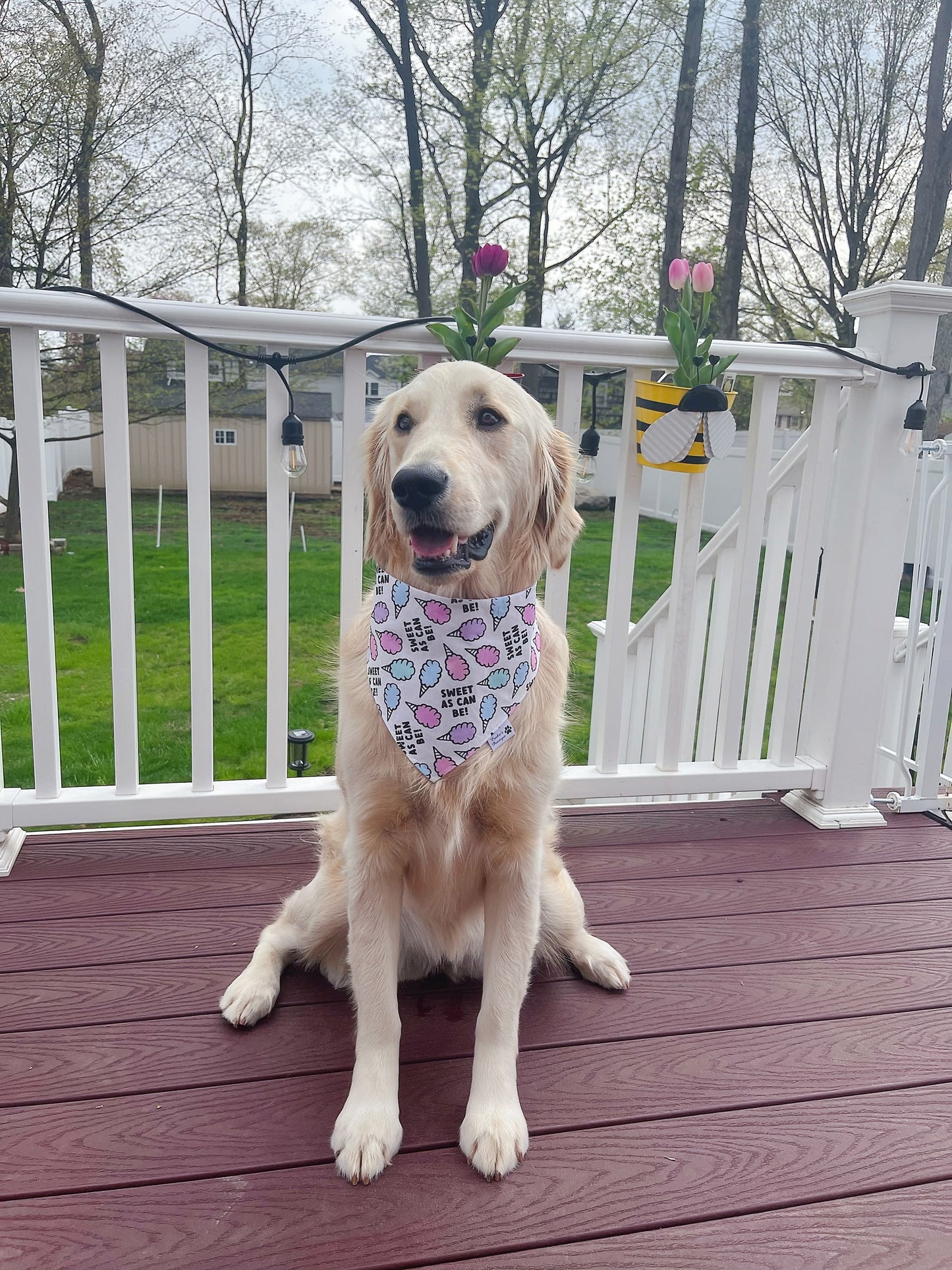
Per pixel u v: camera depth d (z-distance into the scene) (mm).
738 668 2539
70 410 10602
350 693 1633
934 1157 1396
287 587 2213
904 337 2348
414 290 13789
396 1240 1206
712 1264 1190
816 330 13484
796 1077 1561
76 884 2102
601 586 8820
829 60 12547
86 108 10484
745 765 2646
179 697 5062
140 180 11141
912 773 2967
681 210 13227
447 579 1441
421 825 1553
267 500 2154
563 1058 1584
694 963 1893
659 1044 1634
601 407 13156
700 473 2328
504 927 1516
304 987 1763
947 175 12445
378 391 12734
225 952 1854
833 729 2580
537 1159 1354
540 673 1607
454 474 1386
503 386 1561
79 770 3961
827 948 1967
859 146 12828
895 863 2375
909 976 1875
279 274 12859
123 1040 1582
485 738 1498
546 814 1584
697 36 12609
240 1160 1331
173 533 11359
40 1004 1665
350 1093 1413
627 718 3922
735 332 13828
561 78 12484
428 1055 1580
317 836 2312
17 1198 1252
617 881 2229
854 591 2473
